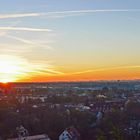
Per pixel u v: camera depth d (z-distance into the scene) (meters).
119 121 97.38
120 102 156.25
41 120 90.56
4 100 142.25
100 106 144.38
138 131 82.12
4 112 92.69
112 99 177.12
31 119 91.38
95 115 106.50
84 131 81.81
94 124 88.25
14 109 112.56
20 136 76.56
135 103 131.62
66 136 76.88
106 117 96.75
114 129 64.31
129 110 120.12
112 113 104.88
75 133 78.50
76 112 103.69
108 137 64.00
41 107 122.69
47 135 78.62
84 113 104.25
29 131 83.81
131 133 78.19
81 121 94.00
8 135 77.75
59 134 83.31
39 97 185.75
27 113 103.94
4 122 86.06
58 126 87.25
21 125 85.69
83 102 165.50
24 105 130.25
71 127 82.50
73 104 152.62
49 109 117.38
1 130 80.06
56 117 94.31
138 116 110.19
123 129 82.12
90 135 79.38
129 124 94.50
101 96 196.12
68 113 102.88
